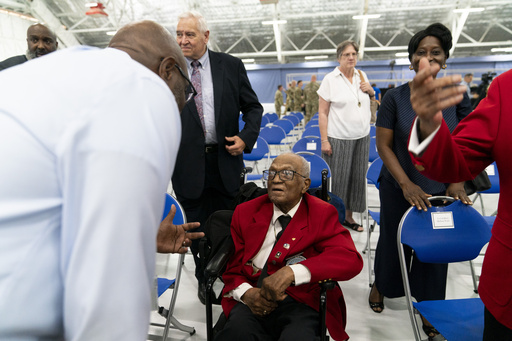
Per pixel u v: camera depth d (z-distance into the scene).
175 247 1.10
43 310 0.56
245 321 1.59
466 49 20.12
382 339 2.22
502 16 16.69
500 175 0.97
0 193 0.52
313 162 3.39
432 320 1.62
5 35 14.06
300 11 16.44
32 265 0.54
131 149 0.54
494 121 0.93
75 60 0.62
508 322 0.96
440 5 14.63
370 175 3.15
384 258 2.25
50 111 0.54
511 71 0.95
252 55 19.42
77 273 0.52
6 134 0.53
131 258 0.55
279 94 15.09
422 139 0.86
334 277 1.56
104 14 13.58
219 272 1.71
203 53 2.42
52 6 15.88
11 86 0.58
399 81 18.28
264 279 1.56
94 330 0.53
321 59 21.67
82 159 0.53
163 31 0.79
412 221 1.86
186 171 2.45
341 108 3.48
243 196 2.13
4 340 0.54
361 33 17.16
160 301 2.65
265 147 4.84
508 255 0.95
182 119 2.40
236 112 2.54
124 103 0.57
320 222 1.73
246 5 15.72
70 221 0.54
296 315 1.61
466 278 2.95
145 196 0.56
